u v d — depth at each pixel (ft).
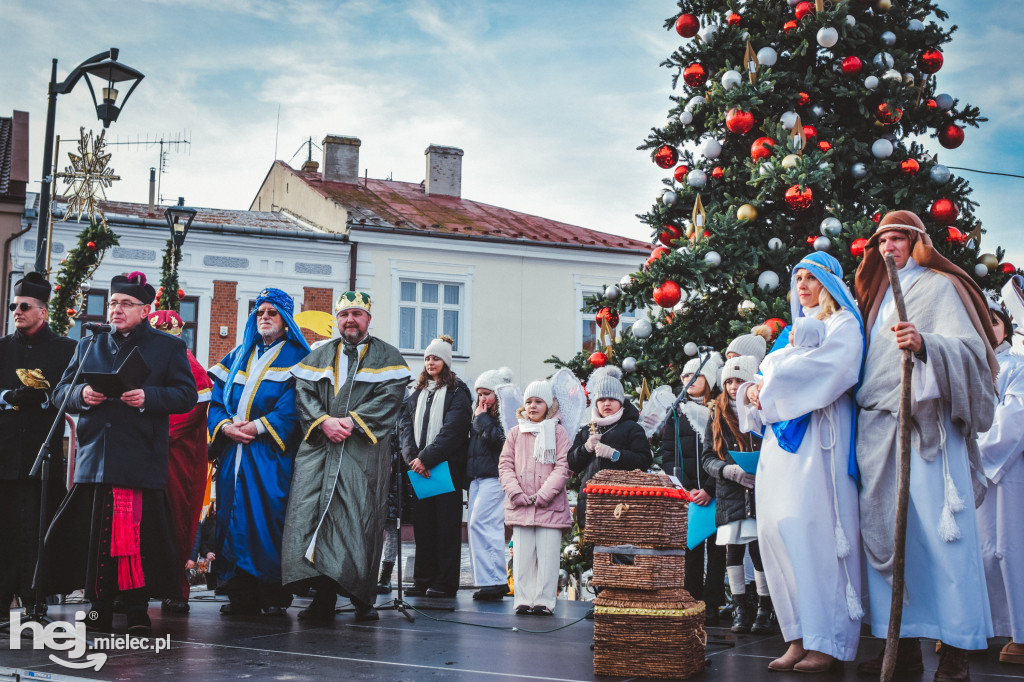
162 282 48.03
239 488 21.57
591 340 82.99
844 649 14.75
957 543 14.29
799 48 30.63
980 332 15.08
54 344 19.58
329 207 82.74
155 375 18.60
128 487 17.92
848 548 14.83
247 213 89.61
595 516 15.78
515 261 82.17
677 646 14.80
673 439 23.47
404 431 28.22
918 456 14.67
